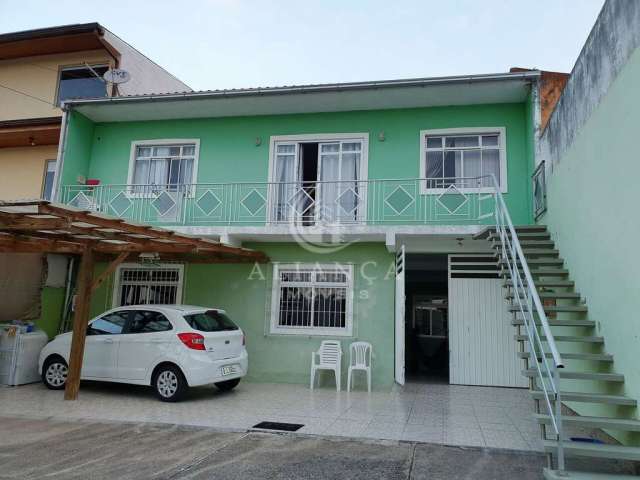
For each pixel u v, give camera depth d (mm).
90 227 6719
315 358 9648
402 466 4805
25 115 13203
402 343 8859
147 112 11031
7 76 13617
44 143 12922
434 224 9625
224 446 5395
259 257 9969
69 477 4434
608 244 5699
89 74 13086
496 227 8008
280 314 10031
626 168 5215
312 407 7406
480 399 8266
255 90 9836
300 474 4574
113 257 10688
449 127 10016
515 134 9758
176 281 10586
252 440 5625
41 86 13297
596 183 6074
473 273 9977
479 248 9773
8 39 12578
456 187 9789
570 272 7074
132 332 8125
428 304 13000
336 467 4766
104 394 8195
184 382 7582
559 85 8977
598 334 5992
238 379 8602
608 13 5688
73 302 10883
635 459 4184
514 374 9547
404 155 10094
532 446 5441
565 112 7355
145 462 4859
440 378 10953
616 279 5465
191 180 11055
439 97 9766
